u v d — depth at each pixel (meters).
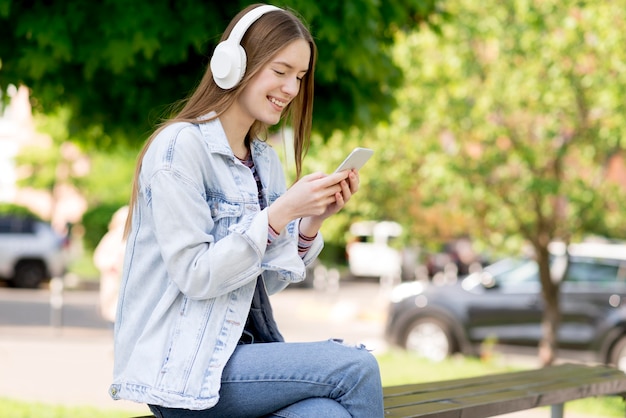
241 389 2.61
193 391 2.51
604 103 9.65
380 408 2.63
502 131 10.12
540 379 4.59
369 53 4.91
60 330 14.95
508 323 12.04
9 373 10.08
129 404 8.28
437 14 6.26
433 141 10.38
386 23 5.42
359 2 4.72
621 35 9.47
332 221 11.25
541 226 10.84
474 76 10.27
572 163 10.63
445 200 10.54
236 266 2.50
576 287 11.88
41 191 23.98
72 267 27.05
